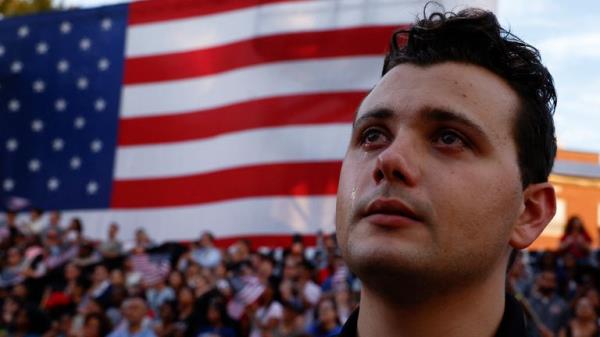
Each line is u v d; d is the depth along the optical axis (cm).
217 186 1091
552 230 2070
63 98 1260
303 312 845
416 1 1016
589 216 2116
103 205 1189
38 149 1263
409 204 125
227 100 1107
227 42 1126
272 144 1050
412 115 135
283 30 1073
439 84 137
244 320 895
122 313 860
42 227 1223
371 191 129
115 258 1108
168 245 1086
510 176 136
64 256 1157
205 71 1141
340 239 137
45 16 1305
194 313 905
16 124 1284
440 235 125
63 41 1281
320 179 1021
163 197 1138
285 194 1032
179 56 1169
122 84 1212
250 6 1112
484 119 135
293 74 1056
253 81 1082
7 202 1260
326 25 1054
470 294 131
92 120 1226
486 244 130
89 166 1213
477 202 129
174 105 1157
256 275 972
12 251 1216
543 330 766
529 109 143
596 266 958
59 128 1255
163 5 1202
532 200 144
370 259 124
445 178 128
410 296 128
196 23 1162
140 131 1179
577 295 853
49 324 1011
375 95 143
